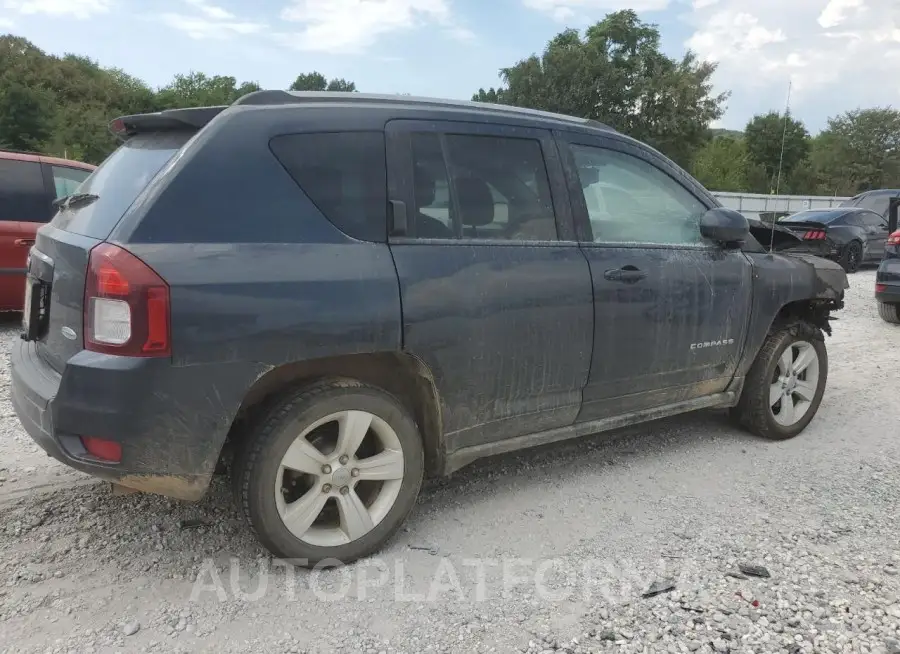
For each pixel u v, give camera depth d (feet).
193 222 8.38
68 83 198.70
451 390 10.13
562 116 12.22
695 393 13.66
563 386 11.37
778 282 14.46
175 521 10.68
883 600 9.04
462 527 10.86
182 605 8.64
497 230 10.68
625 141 12.73
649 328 12.26
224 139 8.80
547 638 8.16
